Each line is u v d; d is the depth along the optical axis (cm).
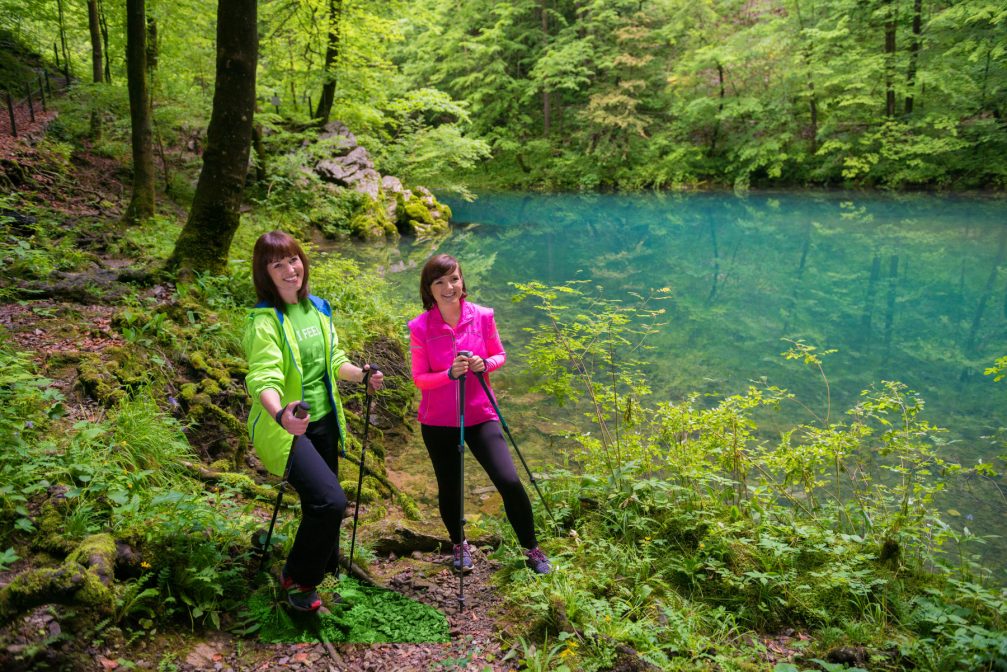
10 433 319
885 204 2153
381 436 563
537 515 396
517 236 1831
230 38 614
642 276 1344
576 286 1241
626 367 771
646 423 559
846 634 293
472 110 3198
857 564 347
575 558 346
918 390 726
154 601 259
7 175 981
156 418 394
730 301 1147
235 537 311
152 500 290
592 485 415
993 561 408
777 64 2612
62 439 342
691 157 2892
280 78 1780
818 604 315
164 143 1378
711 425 438
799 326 997
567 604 286
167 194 1291
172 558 277
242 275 668
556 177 3145
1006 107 2161
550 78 3064
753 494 414
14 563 259
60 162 1170
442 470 329
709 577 337
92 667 226
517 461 542
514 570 331
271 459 264
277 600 283
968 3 2014
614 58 2930
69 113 1199
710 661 269
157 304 572
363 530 364
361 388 593
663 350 864
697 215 2181
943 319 1034
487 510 451
